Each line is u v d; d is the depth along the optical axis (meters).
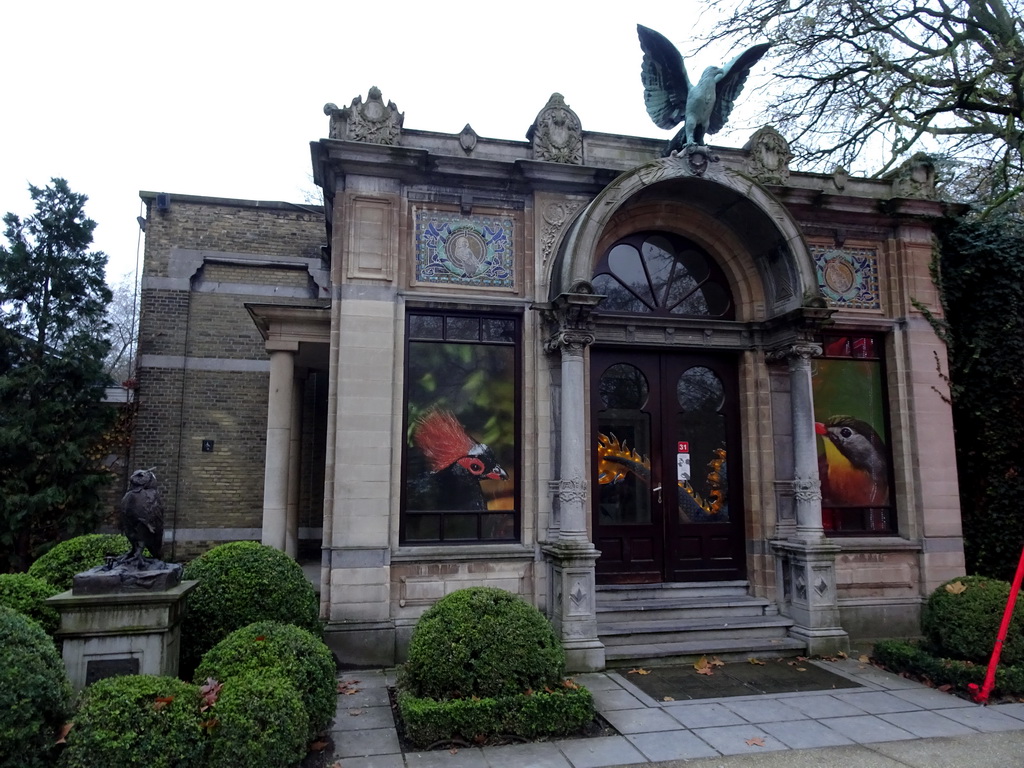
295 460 11.45
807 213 9.41
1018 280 9.45
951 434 9.37
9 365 11.67
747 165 9.38
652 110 9.39
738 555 9.00
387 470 7.71
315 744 5.17
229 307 13.45
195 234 13.54
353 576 7.48
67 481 11.43
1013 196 10.88
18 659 3.93
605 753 5.14
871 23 12.22
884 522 9.28
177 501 12.66
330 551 7.50
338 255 7.99
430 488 8.03
